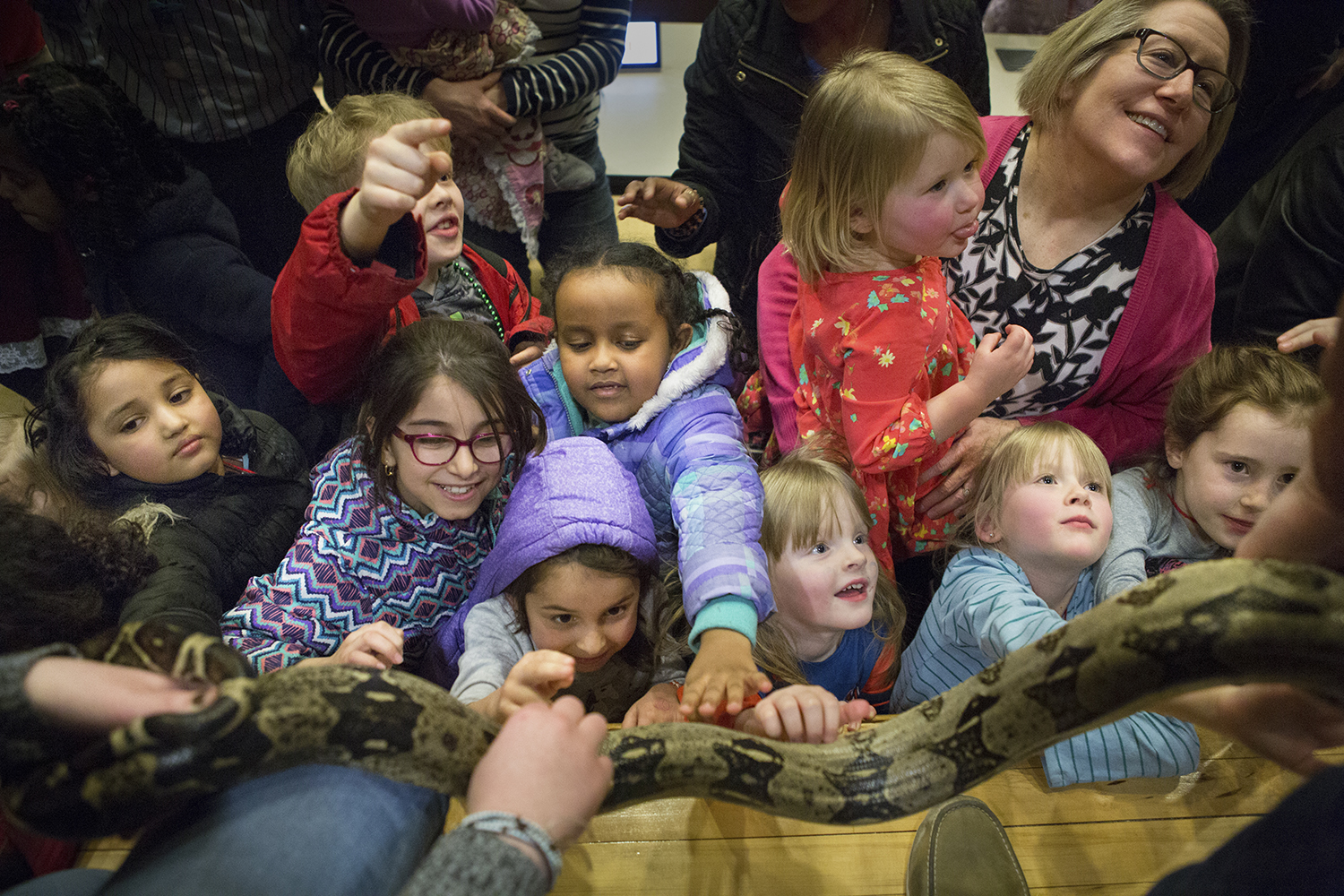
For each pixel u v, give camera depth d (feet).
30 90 7.23
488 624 5.91
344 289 5.60
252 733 2.76
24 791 2.53
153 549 5.82
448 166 5.24
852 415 6.26
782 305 7.59
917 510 7.25
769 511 6.12
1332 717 3.38
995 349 6.70
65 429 6.05
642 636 6.57
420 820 3.43
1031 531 6.20
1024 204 7.18
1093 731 5.21
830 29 8.77
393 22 9.05
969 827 4.97
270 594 5.99
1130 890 4.80
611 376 6.52
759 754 3.95
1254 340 8.27
